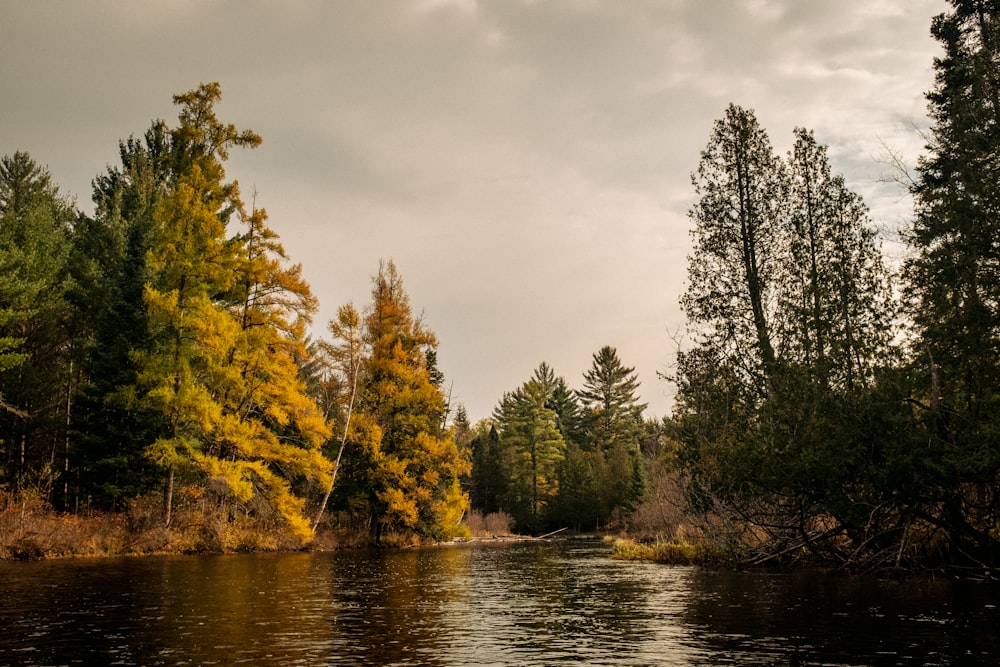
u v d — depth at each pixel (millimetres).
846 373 21891
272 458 34469
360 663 9039
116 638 10656
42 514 28562
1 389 34812
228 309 35875
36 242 37344
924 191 23328
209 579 19719
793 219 28719
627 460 77500
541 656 9531
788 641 10555
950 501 18625
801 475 20031
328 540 39469
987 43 22172
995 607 13773
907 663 8984
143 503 31344
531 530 77250
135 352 30656
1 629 11406
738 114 31203
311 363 47062
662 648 10102
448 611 14031
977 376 19656
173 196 32625
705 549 26516
